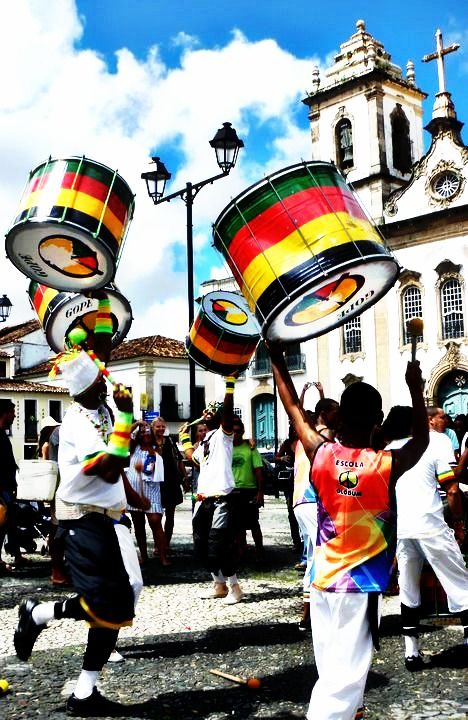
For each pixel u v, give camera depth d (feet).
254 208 12.60
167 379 147.84
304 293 11.90
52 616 13.93
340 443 11.08
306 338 13.25
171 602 23.35
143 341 152.97
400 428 17.22
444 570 16.38
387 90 108.47
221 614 21.58
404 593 16.28
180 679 15.47
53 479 27.17
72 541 13.79
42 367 158.61
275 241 12.34
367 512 10.56
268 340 12.21
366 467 10.63
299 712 13.60
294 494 20.03
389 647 17.79
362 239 12.27
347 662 10.23
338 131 111.34
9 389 140.26
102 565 13.58
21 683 15.23
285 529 45.19
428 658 16.71
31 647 14.35
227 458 23.68
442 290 96.63
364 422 10.89
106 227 14.46
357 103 108.58
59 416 147.95
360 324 103.55
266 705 13.96
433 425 19.10
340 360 104.83
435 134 98.53
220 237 13.29
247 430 116.16
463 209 94.27
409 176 109.60
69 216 14.08
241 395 117.50
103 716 13.39
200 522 23.91
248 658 16.99
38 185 14.55
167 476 34.24
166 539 34.09
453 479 16.47
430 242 97.55
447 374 95.25
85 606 13.41
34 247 14.66
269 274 12.28
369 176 105.50
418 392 10.58
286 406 11.53
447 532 16.42
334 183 12.82
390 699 14.19
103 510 13.92
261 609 22.25
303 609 20.97
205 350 21.94
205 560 23.77
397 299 99.96
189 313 46.21
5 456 29.60
